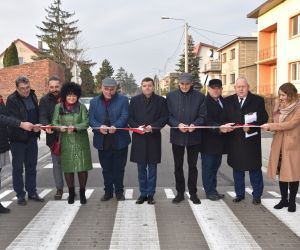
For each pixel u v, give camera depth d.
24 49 75.19
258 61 33.34
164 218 6.00
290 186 6.25
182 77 6.58
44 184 8.88
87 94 60.38
